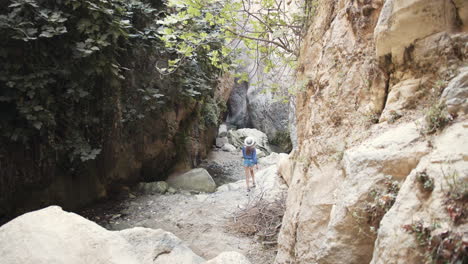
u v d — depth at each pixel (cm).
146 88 657
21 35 399
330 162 221
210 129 1170
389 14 169
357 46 218
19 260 178
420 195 116
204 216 560
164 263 236
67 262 185
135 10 611
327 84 248
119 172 667
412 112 162
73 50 456
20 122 451
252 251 438
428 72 157
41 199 513
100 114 584
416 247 105
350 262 156
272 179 697
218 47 482
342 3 248
